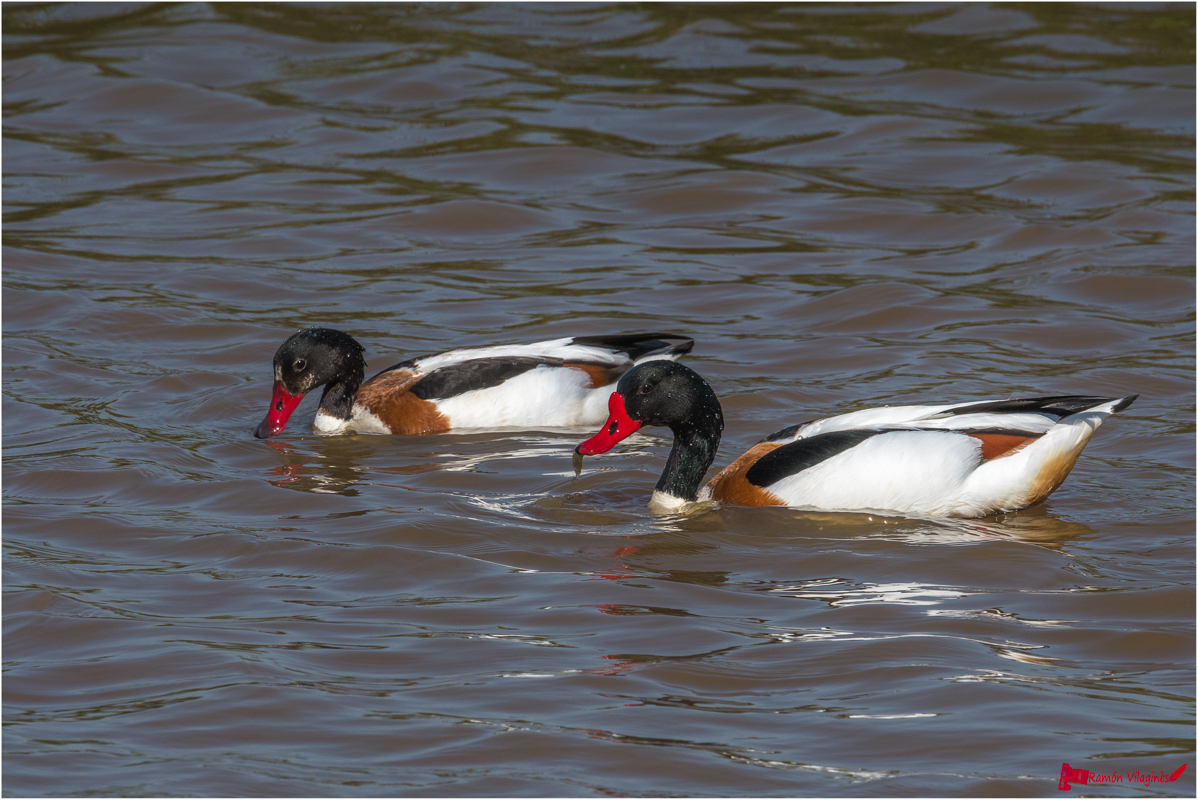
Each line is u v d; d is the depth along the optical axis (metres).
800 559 10.79
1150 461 12.95
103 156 24.89
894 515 11.66
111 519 11.80
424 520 11.60
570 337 16.83
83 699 8.56
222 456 13.73
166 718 8.27
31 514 11.94
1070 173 23.11
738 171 23.62
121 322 17.72
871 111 26.45
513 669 8.88
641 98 27.39
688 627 9.48
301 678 8.76
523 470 13.27
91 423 14.40
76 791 7.47
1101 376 15.34
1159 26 30.67
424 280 19.50
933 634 9.32
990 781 7.48
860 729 8.08
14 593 10.16
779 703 8.41
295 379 14.45
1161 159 23.75
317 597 10.12
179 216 22.16
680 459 12.11
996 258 19.97
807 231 21.33
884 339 16.95
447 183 23.52
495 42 30.73
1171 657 9.00
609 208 22.52
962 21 31.23
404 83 28.14
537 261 20.25
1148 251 19.73
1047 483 11.62
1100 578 10.29
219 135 26.02
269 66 29.27
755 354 16.50
